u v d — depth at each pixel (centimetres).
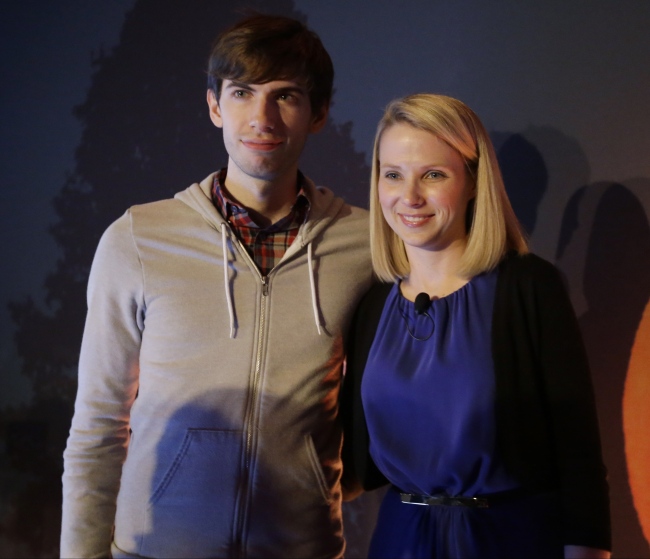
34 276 223
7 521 223
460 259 163
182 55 218
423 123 155
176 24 219
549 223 202
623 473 197
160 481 162
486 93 205
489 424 150
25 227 223
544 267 159
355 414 170
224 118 166
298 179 181
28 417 223
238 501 160
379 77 213
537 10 201
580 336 155
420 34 210
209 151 218
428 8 209
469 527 148
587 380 151
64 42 222
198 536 159
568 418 149
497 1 204
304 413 166
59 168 222
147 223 172
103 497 171
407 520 155
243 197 173
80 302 221
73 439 172
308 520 165
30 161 223
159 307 166
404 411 157
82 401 172
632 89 194
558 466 151
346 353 178
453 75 208
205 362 163
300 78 163
